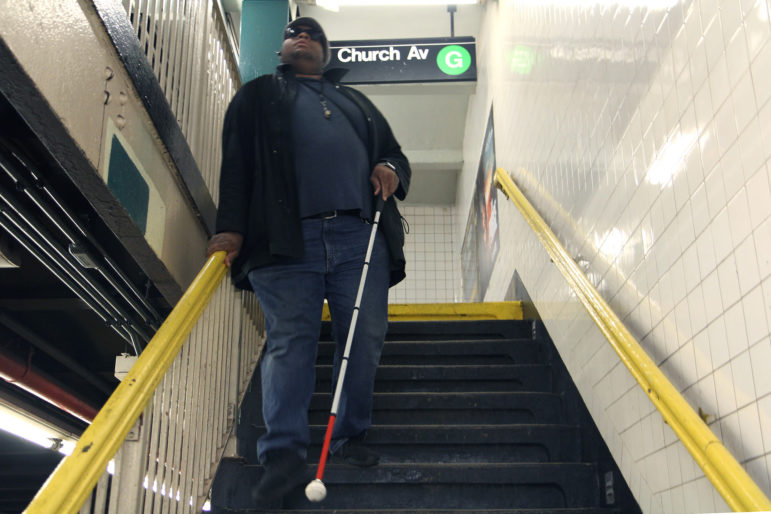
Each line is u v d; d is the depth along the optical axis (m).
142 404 1.95
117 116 2.35
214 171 3.67
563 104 3.64
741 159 1.71
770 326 1.58
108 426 1.79
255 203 2.59
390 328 4.48
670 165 2.16
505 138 5.75
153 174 2.68
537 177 4.34
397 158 2.87
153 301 3.24
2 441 4.93
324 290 2.62
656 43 2.30
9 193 2.20
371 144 2.83
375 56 6.41
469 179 8.44
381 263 2.70
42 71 1.84
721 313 1.82
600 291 2.92
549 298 3.91
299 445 2.36
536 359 4.12
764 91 1.60
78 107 2.05
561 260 3.18
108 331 3.58
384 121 2.96
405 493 2.86
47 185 2.35
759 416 1.64
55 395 3.74
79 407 4.00
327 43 3.01
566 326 3.49
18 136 2.25
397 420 3.55
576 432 3.23
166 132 2.75
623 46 2.65
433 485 2.87
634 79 2.52
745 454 1.71
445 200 10.38
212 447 2.82
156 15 2.85
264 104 2.77
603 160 2.89
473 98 8.10
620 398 2.63
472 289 8.12
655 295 2.29
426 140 9.16
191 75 3.29
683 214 2.06
